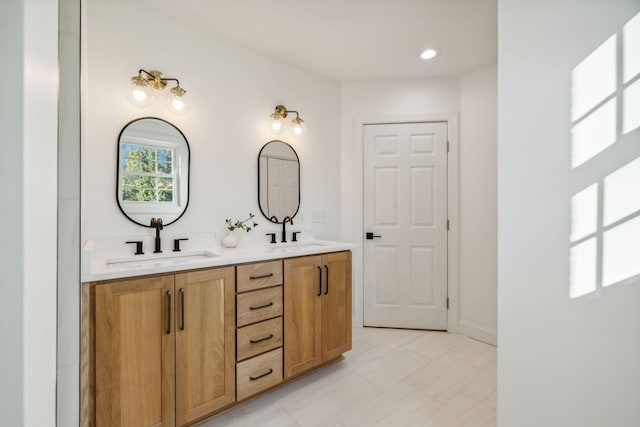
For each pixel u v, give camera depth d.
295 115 2.64
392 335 2.78
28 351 0.39
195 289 1.56
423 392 1.90
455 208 2.83
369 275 2.98
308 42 2.27
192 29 2.05
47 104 0.46
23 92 0.38
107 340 1.30
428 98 2.89
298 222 2.68
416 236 2.92
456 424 1.61
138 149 1.83
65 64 0.89
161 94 1.92
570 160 1.05
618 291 0.98
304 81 2.72
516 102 1.16
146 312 1.40
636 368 0.95
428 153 2.90
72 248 0.94
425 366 2.21
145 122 1.86
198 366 1.56
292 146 2.64
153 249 1.88
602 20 1.00
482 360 2.30
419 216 2.91
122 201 1.77
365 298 2.98
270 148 2.48
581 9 1.03
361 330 2.90
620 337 0.98
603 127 1.00
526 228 1.15
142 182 1.84
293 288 1.98
